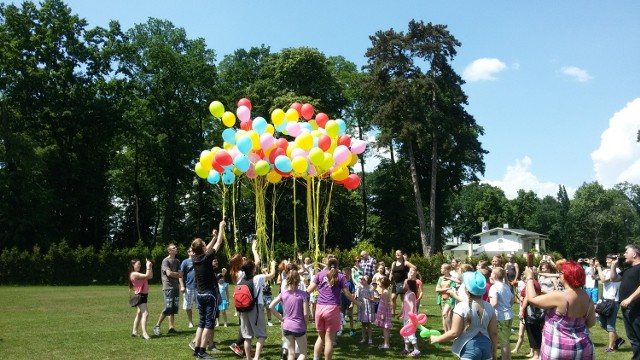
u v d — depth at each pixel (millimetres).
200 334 8086
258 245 10742
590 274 12969
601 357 8688
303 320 7016
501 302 7441
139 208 43156
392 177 42969
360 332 11391
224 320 11562
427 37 36812
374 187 45438
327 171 10266
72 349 8664
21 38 32094
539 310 7625
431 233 36688
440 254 32469
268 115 32562
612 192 81438
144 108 37875
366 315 9797
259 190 10609
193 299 10961
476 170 39719
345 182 10609
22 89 31422
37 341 9344
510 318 7477
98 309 14680
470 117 37656
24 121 32938
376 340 10375
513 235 59750
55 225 33250
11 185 29266
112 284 28266
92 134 34906
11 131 30656
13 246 29000
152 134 38688
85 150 34750
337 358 8633
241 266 8164
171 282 10242
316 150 8922
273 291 19094
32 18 33875
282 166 8906
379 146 36156
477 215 79625
